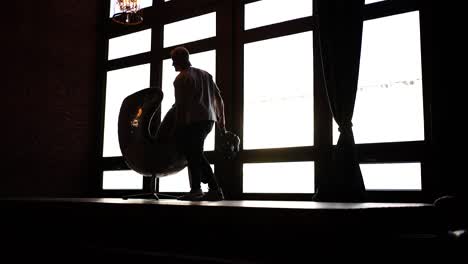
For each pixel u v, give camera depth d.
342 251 2.68
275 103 5.61
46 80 6.84
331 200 4.39
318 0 4.80
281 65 5.62
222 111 4.19
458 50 4.24
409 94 4.62
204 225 3.16
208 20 6.34
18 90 6.54
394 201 4.53
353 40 4.57
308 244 2.76
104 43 7.43
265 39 5.73
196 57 6.39
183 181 6.29
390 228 2.96
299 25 5.45
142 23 6.98
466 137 4.13
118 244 3.58
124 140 4.28
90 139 7.30
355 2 4.59
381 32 4.85
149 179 6.55
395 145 4.60
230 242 3.05
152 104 4.24
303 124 5.38
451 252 2.70
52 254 3.87
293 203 3.69
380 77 4.82
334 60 4.62
